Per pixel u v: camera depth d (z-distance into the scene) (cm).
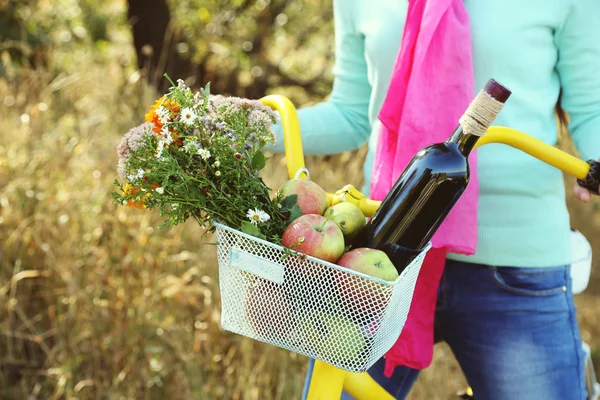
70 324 250
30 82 333
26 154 278
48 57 376
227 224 107
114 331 245
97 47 490
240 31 525
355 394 127
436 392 269
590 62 138
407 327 143
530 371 145
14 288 250
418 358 143
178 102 107
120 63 375
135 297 252
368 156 159
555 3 135
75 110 324
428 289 143
